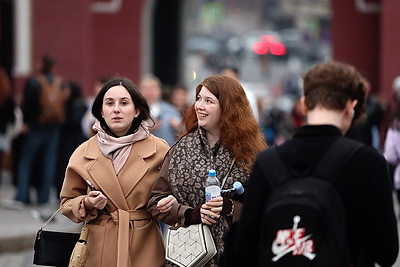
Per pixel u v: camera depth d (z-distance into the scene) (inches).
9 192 1272.1
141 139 481.7
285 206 333.1
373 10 1758.1
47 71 1103.0
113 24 1796.3
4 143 1273.4
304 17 5113.2
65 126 1088.8
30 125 1107.9
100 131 480.1
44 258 474.9
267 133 1403.8
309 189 335.3
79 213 466.3
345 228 337.4
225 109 466.6
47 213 1037.8
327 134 346.9
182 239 454.6
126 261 462.9
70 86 1101.1
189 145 470.9
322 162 342.3
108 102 478.0
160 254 476.4
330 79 350.9
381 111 1043.9
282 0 5324.8
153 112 852.6
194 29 4904.0
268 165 346.6
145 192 474.6
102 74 1796.3
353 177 341.1
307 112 356.5
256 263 355.3
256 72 4025.6
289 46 4313.5
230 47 4311.0
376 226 345.1
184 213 454.6
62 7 1581.0
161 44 2106.3
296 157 345.4
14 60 1583.4
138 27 1796.3
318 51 4416.8
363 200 343.0
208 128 473.7
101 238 468.8
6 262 832.9
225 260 361.1
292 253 331.6
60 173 1094.4
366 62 1768.0
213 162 465.4
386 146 748.6
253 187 349.1
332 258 329.4
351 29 1766.7
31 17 1583.4
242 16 5418.3
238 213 454.6
